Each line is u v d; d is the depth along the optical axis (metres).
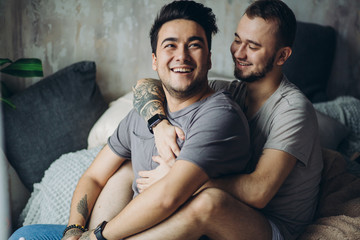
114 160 1.45
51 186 1.71
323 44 2.44
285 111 1.24
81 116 2.04
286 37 1.29
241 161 1.16
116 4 2.14
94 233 1.17
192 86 1.19
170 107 1.29
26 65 1.79
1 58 1.89
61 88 2.01
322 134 2.04
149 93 1.38
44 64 2.10
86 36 2.13
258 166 1.17
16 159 1.90
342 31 2.59
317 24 2.46
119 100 2.10
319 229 1.26
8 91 1.97
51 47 2.09
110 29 2.16
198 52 1.18
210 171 1.09
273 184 1.14
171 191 1.05
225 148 1.10
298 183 1.28
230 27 2.34
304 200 1.33
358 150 2.22
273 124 1.25
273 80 1.32
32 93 1.96
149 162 1.30
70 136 2.01
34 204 1.74
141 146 1.33
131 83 2.28
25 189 1.95
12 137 1.88
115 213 1.37
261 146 1.27
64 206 1.61
